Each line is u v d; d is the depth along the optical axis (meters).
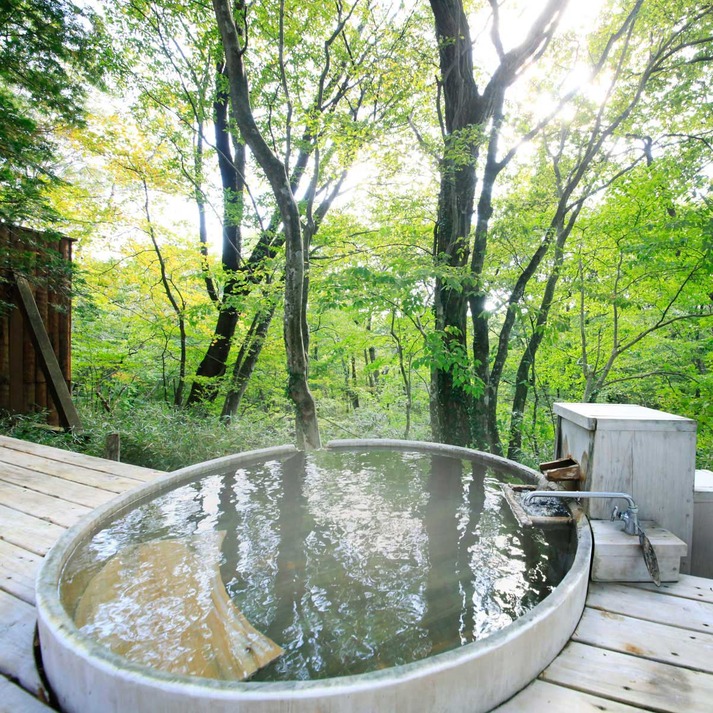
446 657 0.94
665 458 1.72
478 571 1.55
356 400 9.80
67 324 5.75
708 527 1.84
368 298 4.90
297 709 0.83
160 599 1.36
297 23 6.05
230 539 1.79
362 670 1.09
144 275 7.46
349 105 6.35
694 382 6.11
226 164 7.89
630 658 1.17
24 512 2.38
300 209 6.64
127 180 6.57
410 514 2.06
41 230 5.71
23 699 1.07
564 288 6.13
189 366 8.41
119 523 1.94
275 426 6.51
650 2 5.73
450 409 5.31
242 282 7.00
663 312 5.77
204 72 7.36
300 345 4.28
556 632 1.17
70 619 1.10
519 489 2.25
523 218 6.09
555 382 7.16
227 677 1.05
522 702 1.02
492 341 8.64
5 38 5.35
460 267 4.94
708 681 1.09
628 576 1.55
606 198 5.51
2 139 4.90
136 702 0.88
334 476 2.58
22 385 5.32
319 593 1.41
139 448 4.70
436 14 5.07
